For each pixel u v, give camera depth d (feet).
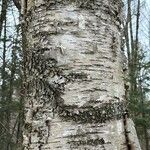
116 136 3.39
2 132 22.50
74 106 3.35
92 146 3.28
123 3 3.99
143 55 20.21
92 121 3.33
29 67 3.65
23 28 3.92
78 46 3.48
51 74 3.46
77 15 3.55
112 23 3.69
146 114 17.89
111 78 3.52
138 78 18.49
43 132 3.37
